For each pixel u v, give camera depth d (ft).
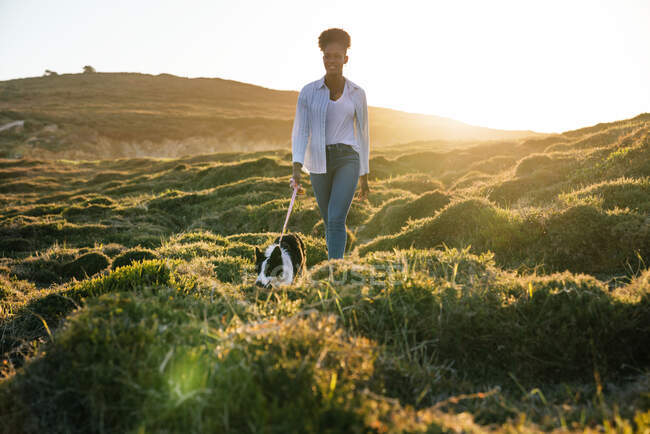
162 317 8.21
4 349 10.87
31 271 21.31
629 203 17.67
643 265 12.96
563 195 20.70
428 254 12.62
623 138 32.48
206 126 241.35
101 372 6.48
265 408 5.73
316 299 9.80
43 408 6.62
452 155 69.41
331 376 6.46
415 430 5.45
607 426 5.59
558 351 8.08
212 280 13.74
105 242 30.76
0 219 43.37
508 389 7.67
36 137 197.98
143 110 273.13
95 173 112.16
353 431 5.33
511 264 15.26
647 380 7.04
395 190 42.93
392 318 8.86
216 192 49.83
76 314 8.21
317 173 12.87
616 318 8.21
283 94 421.18
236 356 6.77
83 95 315.58
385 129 267.39
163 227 37.86
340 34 12.23
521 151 59.57
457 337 8.52
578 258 14.29
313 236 28.86
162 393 6.13
